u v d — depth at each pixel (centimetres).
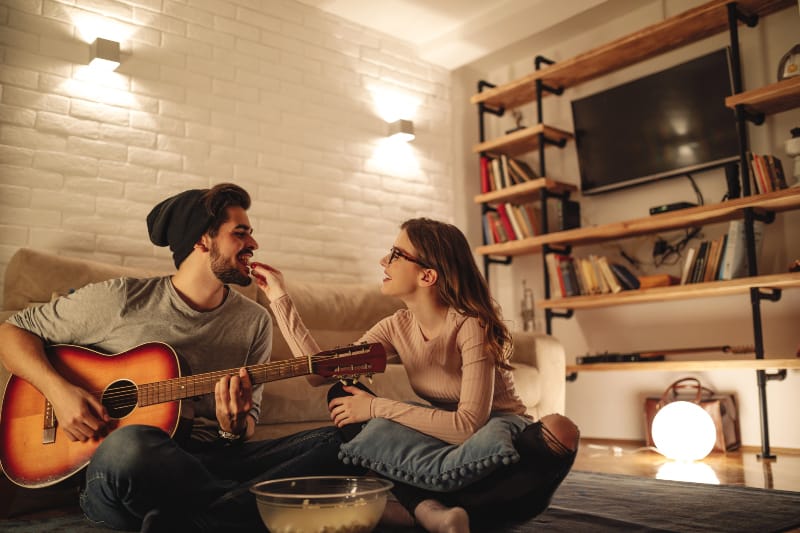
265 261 368
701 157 379
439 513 128
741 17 355
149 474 129
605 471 275
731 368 323
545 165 462
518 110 486
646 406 368
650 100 403
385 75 441
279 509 118
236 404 146
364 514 120
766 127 359
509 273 481
